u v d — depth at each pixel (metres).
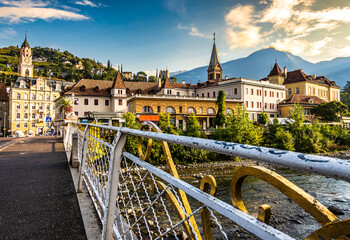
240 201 0.78
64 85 79.94
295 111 34.88
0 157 8.30
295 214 8.99
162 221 6.91
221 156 24.86
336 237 0.47
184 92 67.00
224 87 57.38
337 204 10.45
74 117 19.14
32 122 66.06
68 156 7.22
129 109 50.91
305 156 0.53
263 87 57.28
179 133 27.67
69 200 3.68
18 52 189.62
